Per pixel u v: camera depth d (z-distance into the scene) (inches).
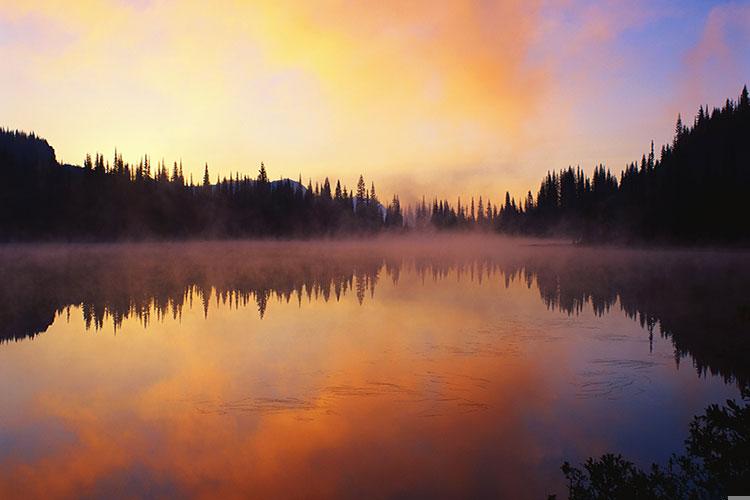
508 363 631.2
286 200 4313.5
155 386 565.3
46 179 3302.2
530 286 1480.1
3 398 534.9
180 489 351.6
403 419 461.1
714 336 786.8
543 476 358.6
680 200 2608.3
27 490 352.5
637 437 416.5
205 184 4158.5
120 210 3452.3
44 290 1427.2
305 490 346.3
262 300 1231.5
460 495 337.1
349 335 813.2
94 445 421.4
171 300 1243.8
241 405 502.0
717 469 193.5
